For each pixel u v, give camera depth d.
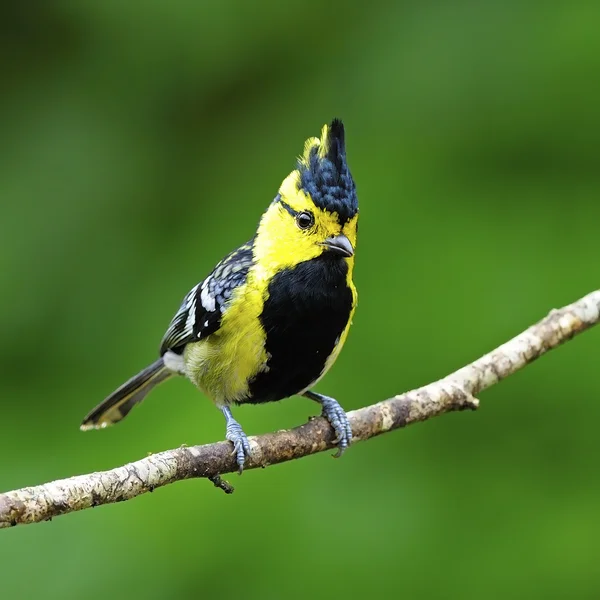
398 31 13.70
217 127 14.17
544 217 12.59
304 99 13.86
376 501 11.29
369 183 13.06
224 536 11.02
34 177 13.59
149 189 13.75
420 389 8.72
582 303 9.15
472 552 10.96
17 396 12.30
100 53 13.95
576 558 10.77
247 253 9.01
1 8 13.95
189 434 11.53
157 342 12.43
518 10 13.39
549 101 12.99
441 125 13.17
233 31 13.93
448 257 12.48
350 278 8.80
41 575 10.70
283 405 11.70
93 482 6.71
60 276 13.11
